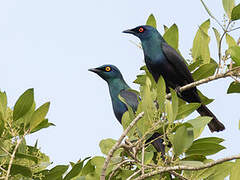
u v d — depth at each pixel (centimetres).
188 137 909
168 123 941
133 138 991
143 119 952
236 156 777
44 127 1030
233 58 1108
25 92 952
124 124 1028
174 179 994
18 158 947
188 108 970
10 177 947
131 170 1011
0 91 959
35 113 955
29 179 959
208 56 1356
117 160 1022
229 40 1285
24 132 943
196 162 883
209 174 965
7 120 950
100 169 997
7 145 963
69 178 975
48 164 1001
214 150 1001
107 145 1065
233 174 918
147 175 848
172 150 905
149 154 988
